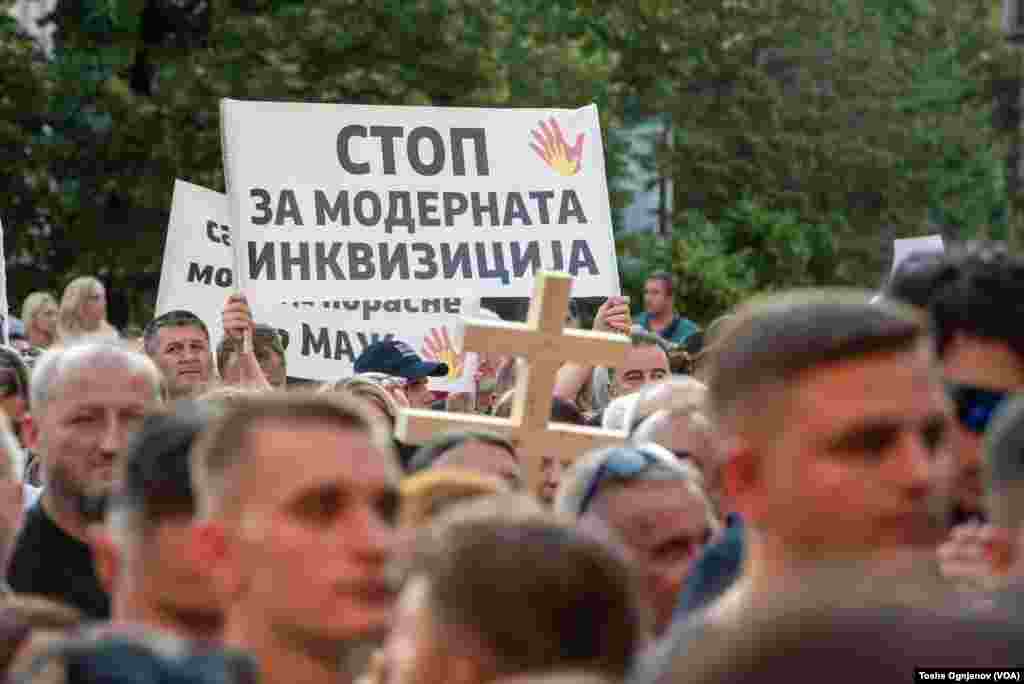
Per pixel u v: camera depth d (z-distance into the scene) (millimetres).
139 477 7160
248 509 6422
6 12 44062
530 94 44938
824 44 61312
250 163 19656
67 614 7113
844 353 5539
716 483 10836
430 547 5922
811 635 5258
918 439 5566
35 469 15828
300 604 6383
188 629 7133
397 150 19938
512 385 19516
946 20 68875
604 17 54938
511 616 5762
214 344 23234
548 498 11836
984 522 7152
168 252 23219
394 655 6129
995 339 7137
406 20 41469
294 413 6488
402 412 11672
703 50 56688
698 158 57844
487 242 20016
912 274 7336
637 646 5918
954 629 5211
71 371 10719
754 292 56719
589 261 20203
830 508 5520
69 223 42906
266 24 41500
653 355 19031
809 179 61062
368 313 19781
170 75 41531
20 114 42750
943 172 65500
